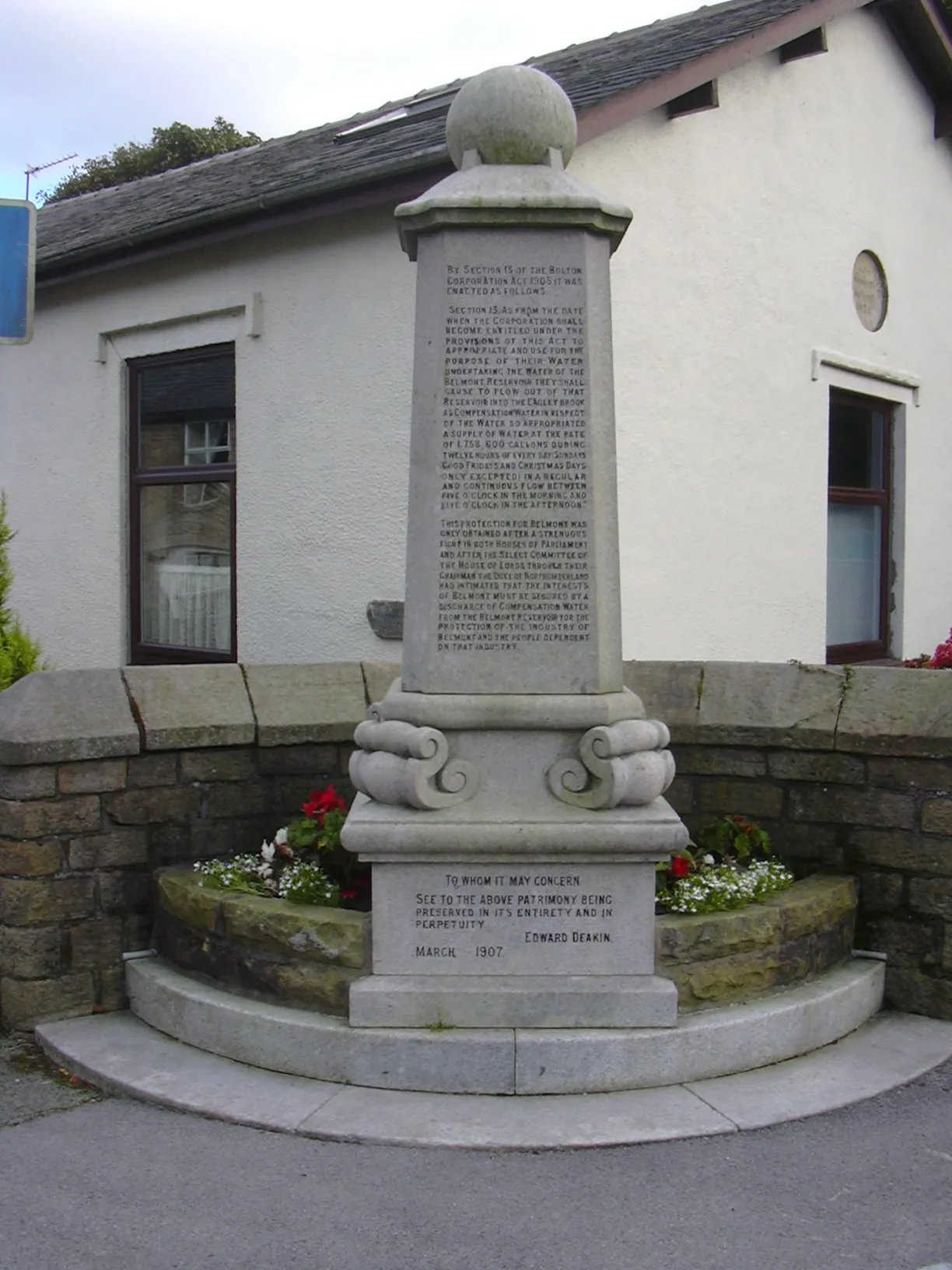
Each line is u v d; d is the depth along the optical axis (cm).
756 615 782
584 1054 375
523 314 397
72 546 881
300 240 708
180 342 790
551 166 408
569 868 386
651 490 696
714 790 485
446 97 877
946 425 1010
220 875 445
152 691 466
